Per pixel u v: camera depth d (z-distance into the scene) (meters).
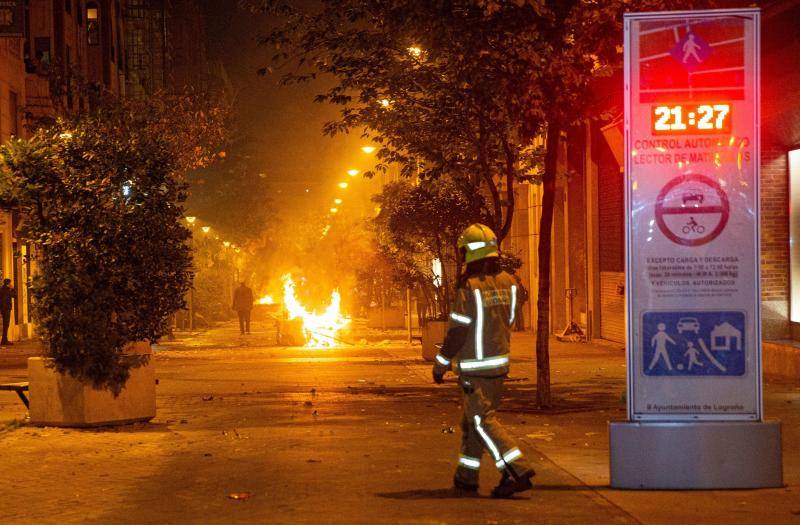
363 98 17.06
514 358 24.16
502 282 8.41
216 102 34.16
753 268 8.59
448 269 26.80
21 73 39.38
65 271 12.94
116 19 55.75
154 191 13.78
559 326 33.50
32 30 41.84
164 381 19.97
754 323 8.58
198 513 7.92
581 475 9.18
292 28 16.34
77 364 12.93
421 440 11.45
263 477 9.31
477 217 19.78
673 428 8.48
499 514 7.73
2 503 8.36
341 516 7.72
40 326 13.01
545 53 14.11
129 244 13.40
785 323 19.42
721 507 7.84
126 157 13.70
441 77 16.58
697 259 8.62
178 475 9.49
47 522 7.71
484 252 8.45
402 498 8.33
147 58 63.56
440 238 23.58
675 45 8.66
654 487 8.49
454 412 14.27
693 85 8.65
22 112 37.91
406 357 26.48
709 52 8.64
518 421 13.01
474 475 8.50
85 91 35.44
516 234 38.47
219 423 13.30
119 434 12.31
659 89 8.66
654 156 8.66
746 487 8.47
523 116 14.60
